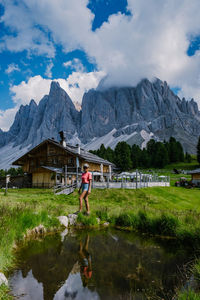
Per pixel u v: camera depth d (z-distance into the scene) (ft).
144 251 18.76
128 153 326.24
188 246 20.98
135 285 12.04
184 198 68.95
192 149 611.06
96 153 377.30
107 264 15.28
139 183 80.64
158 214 30.09
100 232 25.89
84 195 29.91
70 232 25.31
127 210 33.78
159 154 342.23
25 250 18.06
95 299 10.30
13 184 120.26
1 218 20.97
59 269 14.14
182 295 10.36
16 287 11.49
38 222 24.53
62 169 107.55
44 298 10.34
